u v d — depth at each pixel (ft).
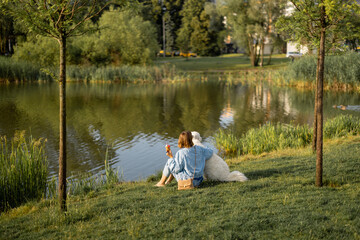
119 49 153.17
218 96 89.30
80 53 148.97
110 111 67.15
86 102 78.48
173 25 273.33
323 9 17.57
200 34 246.27
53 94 91.97
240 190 18.29
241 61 204.64
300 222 13.48
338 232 12.60
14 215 18.56
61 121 16.74
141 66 148.87
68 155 38.01
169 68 145.89
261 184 19.33
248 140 38.27
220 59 223.51
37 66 134.10
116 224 15.03
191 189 19.33
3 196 22.36
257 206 15.61
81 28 17.10
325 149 30.48
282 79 115.14
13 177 23.02
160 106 73.56
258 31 155.63
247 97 86.69
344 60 90.68
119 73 133.49
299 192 17.51
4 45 166.50
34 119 57.88
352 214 14.05
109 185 23.85
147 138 46.01
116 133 48.85
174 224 14.29
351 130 39.19
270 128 40.50
